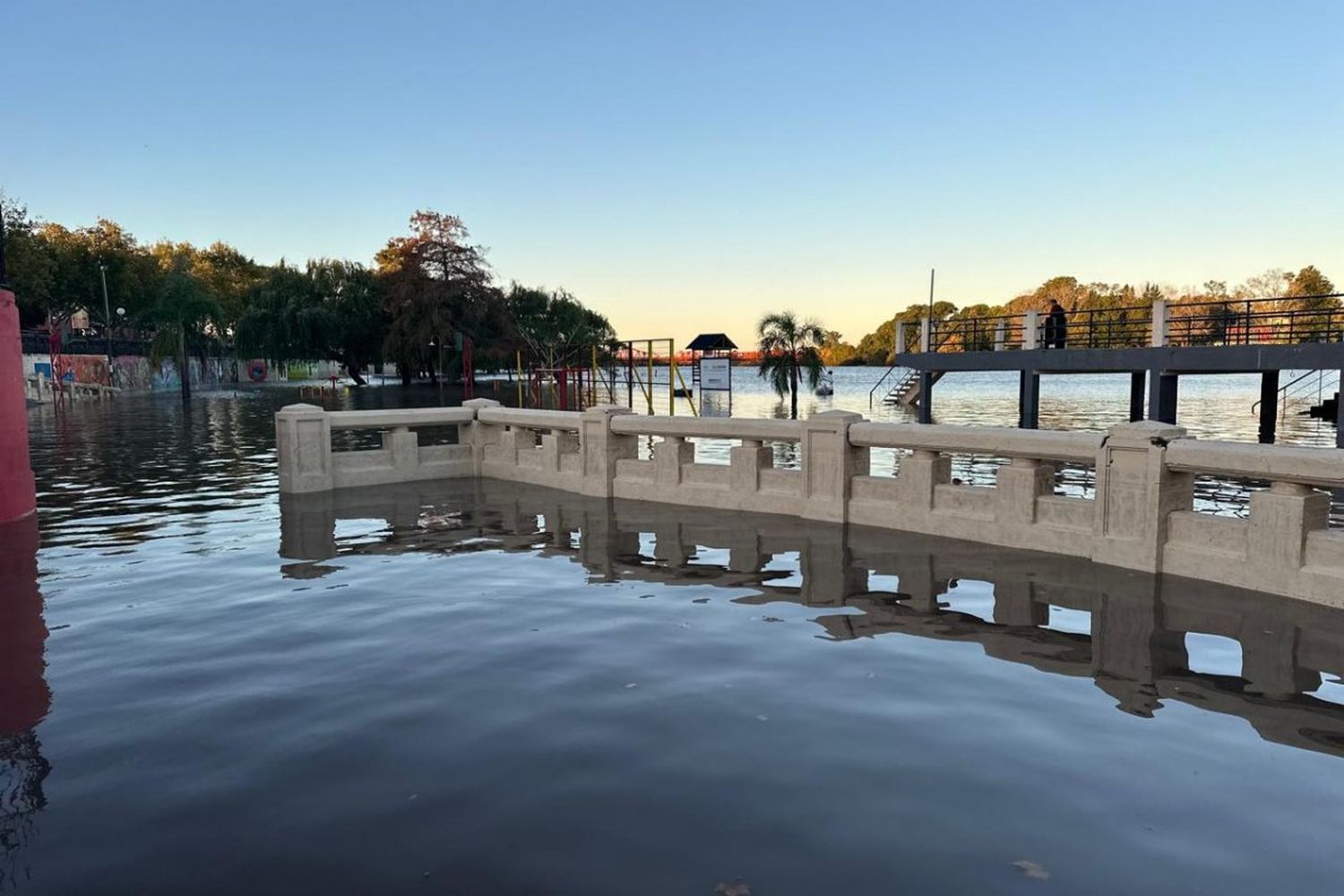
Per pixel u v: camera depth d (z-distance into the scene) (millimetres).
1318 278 78500
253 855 3395
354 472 14539
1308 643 5973
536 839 3484
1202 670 5473
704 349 39344
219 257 103125
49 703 5027
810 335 39125
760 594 7418
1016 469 9141
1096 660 5668
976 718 4730
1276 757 4234
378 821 3643
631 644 6047
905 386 47688
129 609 7055
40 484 15250
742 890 3109
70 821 3676
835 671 5488
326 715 4809
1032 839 3475
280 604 7188
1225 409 41312
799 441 11086
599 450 13188
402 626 6520
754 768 4113
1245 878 3201
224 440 24734
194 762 4234
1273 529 7160
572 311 70750
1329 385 52094
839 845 3424
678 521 10969
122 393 62094
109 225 76812
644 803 3777
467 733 4547
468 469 15844
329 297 69750
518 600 7262
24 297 57156
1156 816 3660
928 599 7227
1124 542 8172
